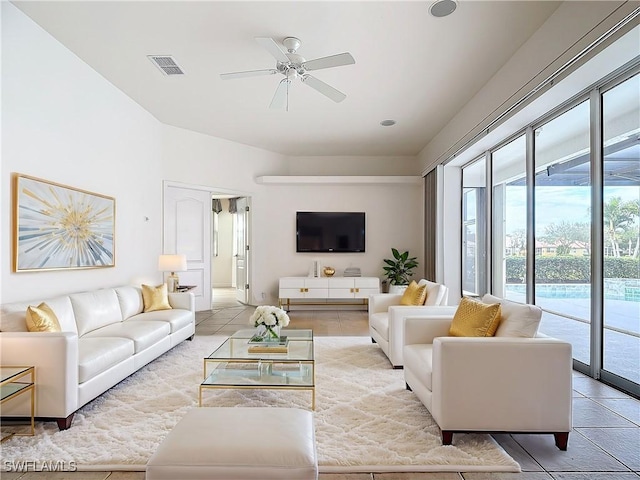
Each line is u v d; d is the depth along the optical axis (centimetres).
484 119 433
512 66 370
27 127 308
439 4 292
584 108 331
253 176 707
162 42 348
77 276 374
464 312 272
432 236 648
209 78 423
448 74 411
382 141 667
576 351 343
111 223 430
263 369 297
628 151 286
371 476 191
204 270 664
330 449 212
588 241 326
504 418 215
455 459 202
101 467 197
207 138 638
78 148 376
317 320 607
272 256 732
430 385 236
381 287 738
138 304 425
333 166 762
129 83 436
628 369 290
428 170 663
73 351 239
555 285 370
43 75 326
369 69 399
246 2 291
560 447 216
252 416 167
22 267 300
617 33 241
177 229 612
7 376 215
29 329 254
